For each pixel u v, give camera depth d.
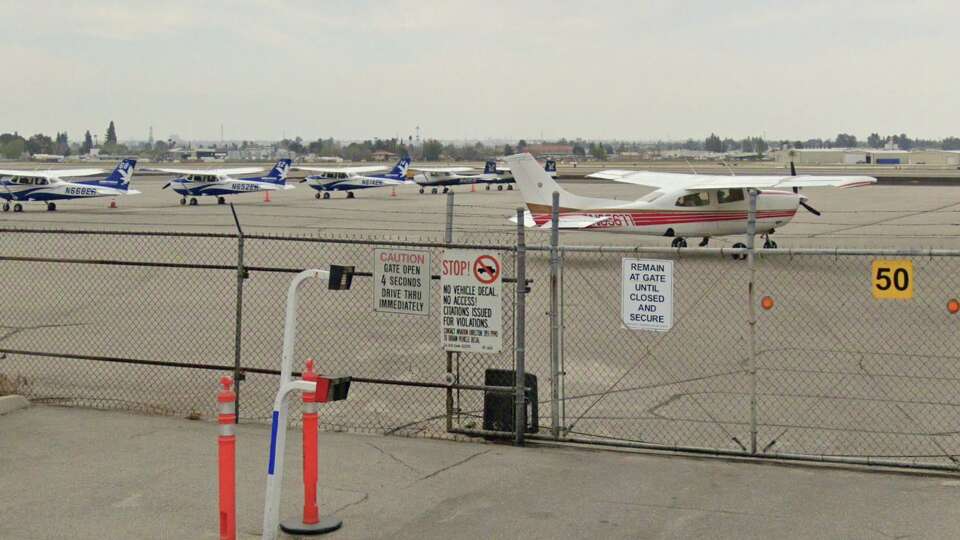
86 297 18.84
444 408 10.55
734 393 11.22
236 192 57.59
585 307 17.91
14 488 7.62
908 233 35.41
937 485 7.79
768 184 25.78
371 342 14.26
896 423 9.86
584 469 8.28
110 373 12.26
